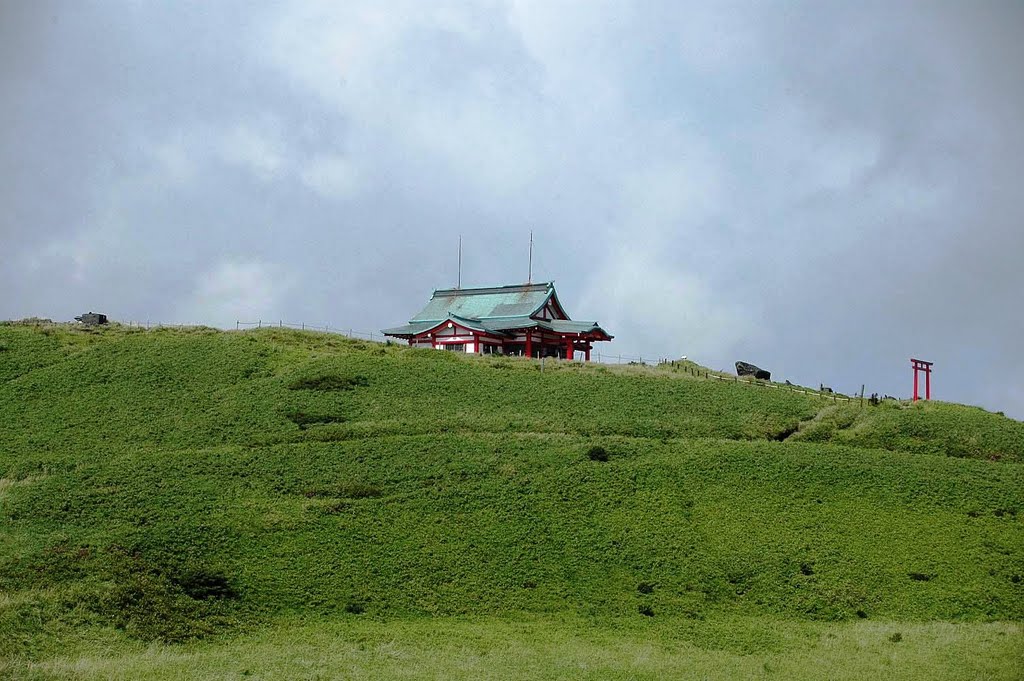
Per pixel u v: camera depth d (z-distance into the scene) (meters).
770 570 53.72
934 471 68.31
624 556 54.59
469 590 50.31
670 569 53.50
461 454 69.19
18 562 47.00
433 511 58.84
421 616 47.59
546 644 44.72
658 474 65.88
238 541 52.69
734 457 69.56
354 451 69.38
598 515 59.50
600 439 73.88
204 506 57.28
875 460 70.06
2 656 37.66
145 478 61.91
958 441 77.50
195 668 38.88
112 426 75.31
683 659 43.53
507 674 40.66
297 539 53.66
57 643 39.75
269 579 49.09
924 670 42.75
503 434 75.06
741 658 44.03
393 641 43.84
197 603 45.81
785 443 74.44
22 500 57.12
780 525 58.78
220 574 48.72
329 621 45.97
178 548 50.88
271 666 39.81
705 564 54.12
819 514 60.44
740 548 55.94
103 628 41.72
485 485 63.06
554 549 55.03
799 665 43.22
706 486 64.31
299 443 71.88
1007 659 44.09
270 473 64.31
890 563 54.75
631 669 41.97
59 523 53.78
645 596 50.78
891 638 46.72
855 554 55.53
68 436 72.81
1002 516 61.47
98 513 55.31
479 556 53.66
